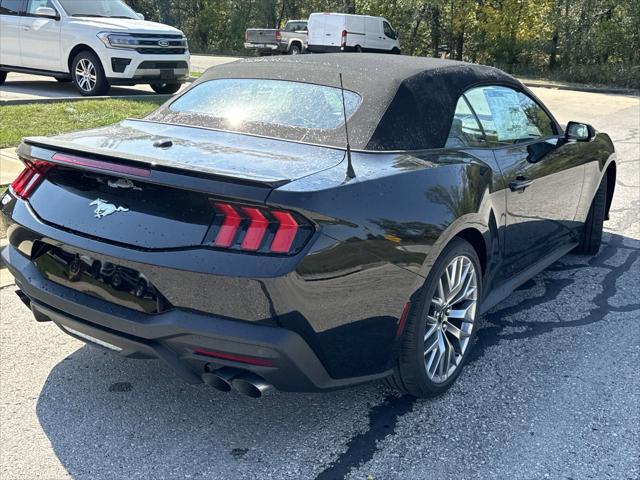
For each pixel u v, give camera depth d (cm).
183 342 259
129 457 279
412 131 326
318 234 250
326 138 314
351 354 276
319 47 2688
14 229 308
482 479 271
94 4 1170
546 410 322
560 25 2752
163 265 254
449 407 324
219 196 247
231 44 3731
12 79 1371
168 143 300
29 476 265
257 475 270
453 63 387
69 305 286
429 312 313
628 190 790
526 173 397
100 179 280
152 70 1121
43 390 327
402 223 281
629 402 330
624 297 469
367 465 278
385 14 3067
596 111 1608
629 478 273
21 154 308
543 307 449
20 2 1165
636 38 2567
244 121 338
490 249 355
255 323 249
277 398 328
